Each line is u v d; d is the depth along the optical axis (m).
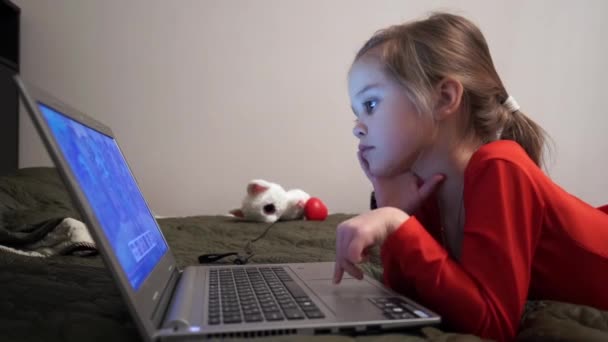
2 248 0.93
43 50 2.23
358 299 0.55
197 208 2.38
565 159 2.62
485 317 0.52
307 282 0.64
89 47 2.26
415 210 0.76
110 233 0.45
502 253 0.54
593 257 0.61
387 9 2.49
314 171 2.47
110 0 2.27
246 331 0.42
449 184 0.73
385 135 0.69
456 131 0.70
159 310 0.46
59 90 2.25
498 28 2.54
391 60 0.69
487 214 0.56
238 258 0.91
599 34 2.60
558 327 0.52
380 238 0.58
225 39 2.38
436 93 0.68
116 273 0.40
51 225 0.99
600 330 0.52
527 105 2.59
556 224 0.61
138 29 2.30
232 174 2.41
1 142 1.98
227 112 2.39
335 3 2.45
